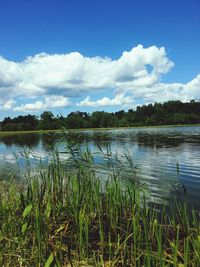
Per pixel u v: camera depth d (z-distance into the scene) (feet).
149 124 579.48
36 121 558.56
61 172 43.65
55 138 44.06
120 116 597.52
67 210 39.34
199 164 94.68
